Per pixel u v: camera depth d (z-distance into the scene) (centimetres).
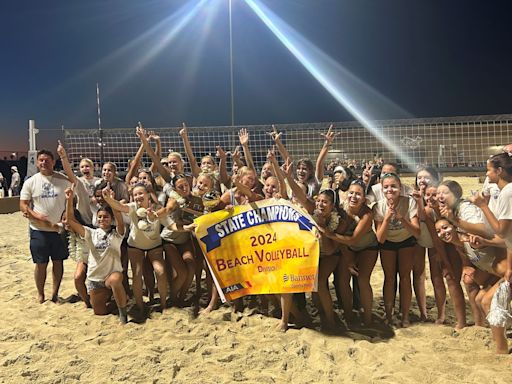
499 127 1212
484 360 398
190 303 565
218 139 1141
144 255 537
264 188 522
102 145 1176
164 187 581
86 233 510
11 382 378
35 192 563
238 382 374
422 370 382
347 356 414
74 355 423
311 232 467
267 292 476
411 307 540
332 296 592
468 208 429
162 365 400
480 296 445
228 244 489
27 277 709
